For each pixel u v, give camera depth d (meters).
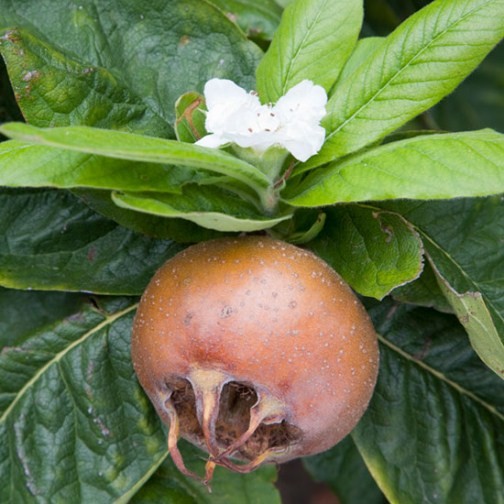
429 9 0.24
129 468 0.26
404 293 0.26
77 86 0.25
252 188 0.24
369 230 0.24
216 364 0.23
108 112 0.25
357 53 0.26
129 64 0.26
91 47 0.26
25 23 0.26
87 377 0.26
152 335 0.23
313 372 0.23
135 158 0.21
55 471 0.26
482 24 0.24
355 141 0.24
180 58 0.26
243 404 0.24
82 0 0.26
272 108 0.23
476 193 0.22
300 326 0.23
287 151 0.23
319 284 0.23
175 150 0.21
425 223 0.26
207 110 0.25
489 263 0.26
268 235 0.25
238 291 0.23
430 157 0.22
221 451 0.24
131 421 0.26
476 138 0.22
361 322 0.23
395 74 0.24
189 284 0.23
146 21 0.26
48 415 0.26
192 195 0.23
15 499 0.26
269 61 0.26
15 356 0.26
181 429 0.24
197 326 0.23
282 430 0.24
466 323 0.24
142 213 0.25
